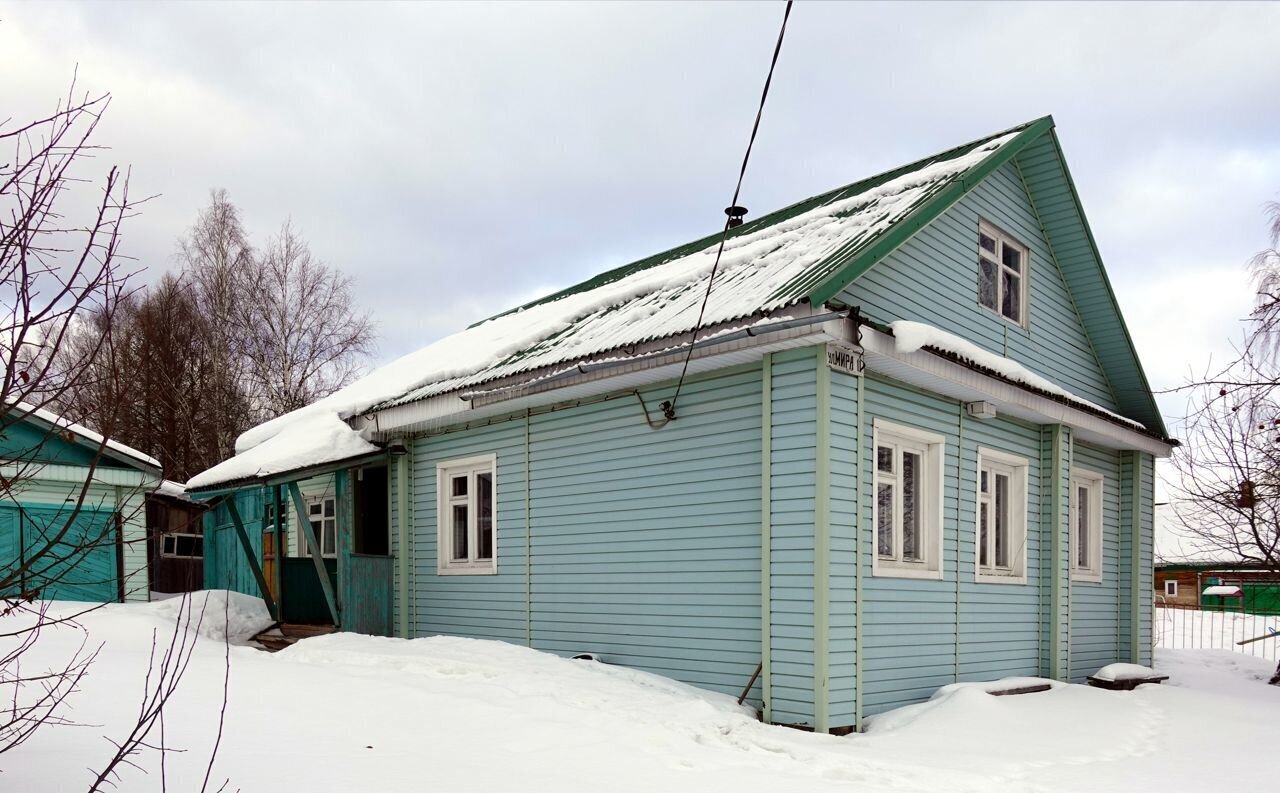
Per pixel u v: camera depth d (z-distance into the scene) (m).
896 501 7.53
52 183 2.54
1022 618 8.94
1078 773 5.20
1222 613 21.97
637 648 7.97
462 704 5.71
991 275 9.51
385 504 11.62
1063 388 10.80
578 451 8.80
